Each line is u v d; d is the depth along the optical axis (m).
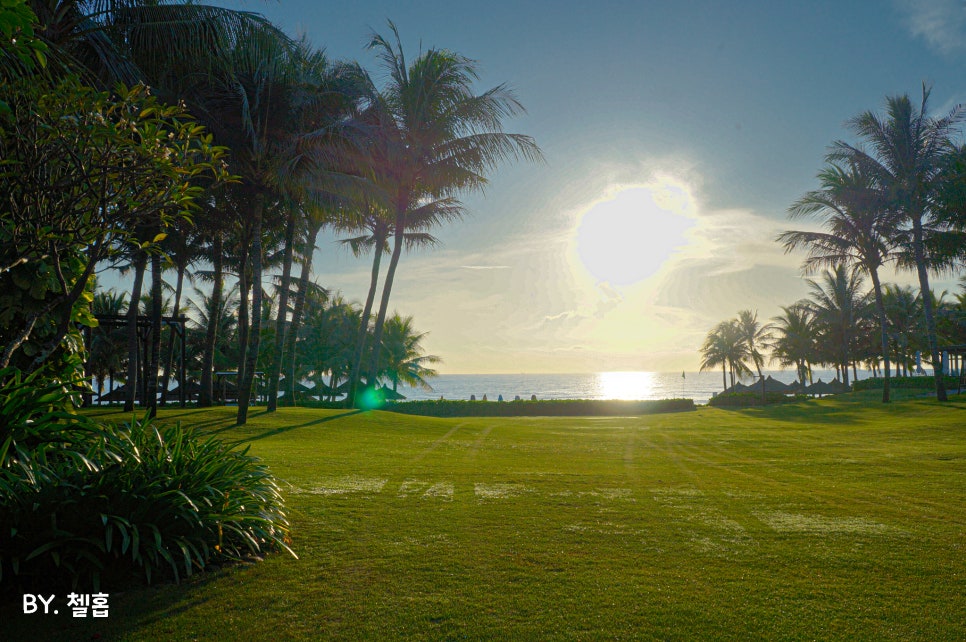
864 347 56.31
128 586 4.37
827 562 5.23
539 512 7.09
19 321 6.48
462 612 4.09
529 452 14.17
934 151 29.70
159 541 4.36
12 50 4.64
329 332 50.66
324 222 25.81
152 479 4.76
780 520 6.79
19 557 4.08
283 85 19.16
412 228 30.17
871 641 3.69
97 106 5.10
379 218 28.67
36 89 5.06
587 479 9.70
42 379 6.14
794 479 9.90
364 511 6.94
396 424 20.75
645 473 10.55
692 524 6.57
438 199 28.78
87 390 7.06
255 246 19.94
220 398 36.50
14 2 4.04
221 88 18.95
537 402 37.41
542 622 3.94
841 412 30.06
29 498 4.19
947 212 29.14
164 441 5.72
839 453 13.77
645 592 4.49
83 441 5.28
